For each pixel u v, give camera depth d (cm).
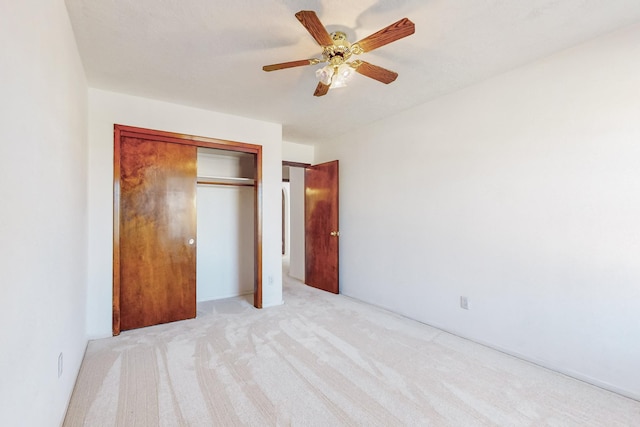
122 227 295
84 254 248
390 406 181
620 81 196
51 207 142
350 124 392
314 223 486
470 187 279
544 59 230
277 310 363
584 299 211
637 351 190
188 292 330
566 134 219
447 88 284
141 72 248
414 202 334
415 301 331
